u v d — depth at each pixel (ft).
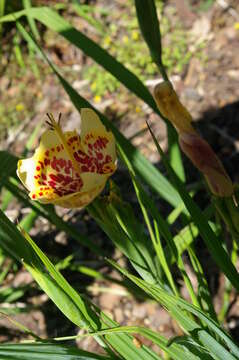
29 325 3.85
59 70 5.47
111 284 3.98
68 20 5.81
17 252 2.11
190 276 3.65
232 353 2.31
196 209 2.19
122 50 5.42
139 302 3.87
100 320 2.30
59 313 3.88
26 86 5.42
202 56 5.30
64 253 4.22
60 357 2.09
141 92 2.93
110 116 5.08
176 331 3.72
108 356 2.34
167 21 5.57
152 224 4.12
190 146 2.04
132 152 2.94
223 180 2.06
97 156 2.25
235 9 5.57
